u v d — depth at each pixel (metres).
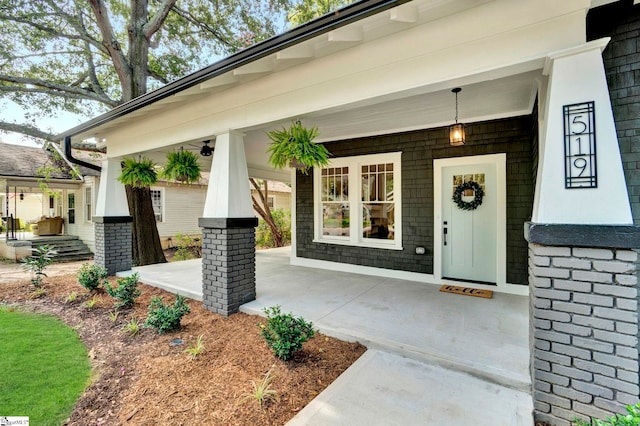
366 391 2.31
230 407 2.18
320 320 3.51
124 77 8.01
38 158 11.95
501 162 4.70
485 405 2.15
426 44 2.54
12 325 3.96
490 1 2.27
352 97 2.93
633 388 1.76
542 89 2.84
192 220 13.98
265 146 6.59
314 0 9.74
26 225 16.08
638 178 2.52
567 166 1.95
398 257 5.72
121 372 2.74
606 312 1.82
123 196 6.49
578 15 2.02
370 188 6.11
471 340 2.97
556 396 1.98
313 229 6.93
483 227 5.03
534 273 2.04
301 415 2.07
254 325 3.62
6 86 7.51
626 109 2.55
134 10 8.12
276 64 3.29
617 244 1.77
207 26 9.70
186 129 4.47
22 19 7.35
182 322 3.80
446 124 5.14
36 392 2.48
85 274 5.17
